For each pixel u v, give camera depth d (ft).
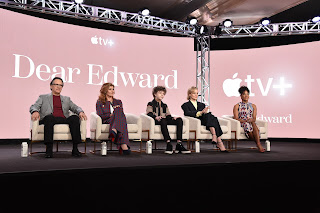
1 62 22.11
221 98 29.81
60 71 24.54
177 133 16.26
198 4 26.30
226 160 12.62
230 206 11.81
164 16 29.32
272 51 29.22
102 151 14.58
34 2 21.17
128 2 26.37
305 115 27.81
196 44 29.30
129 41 27.30
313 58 27.76
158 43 28.14
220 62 30.09
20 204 9.01
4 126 22.11
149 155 14.76
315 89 27.53
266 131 19.12
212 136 16.88
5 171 9.18
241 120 18.29
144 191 10.55
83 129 14.51
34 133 13.65
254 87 29.58
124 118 15.10
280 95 28.78
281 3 25.88
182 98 28.35
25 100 23.00
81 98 25.26
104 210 10.03
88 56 25.70
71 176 9.66
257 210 12.21
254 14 28.37
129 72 27.07
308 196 12.98
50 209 9.39
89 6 22.66
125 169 10.31
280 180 12.55
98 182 9.97
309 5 26.08
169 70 28.22
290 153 16.15
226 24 25.88
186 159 12.96
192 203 11.22
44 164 10.99
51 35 24.34
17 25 22.91
